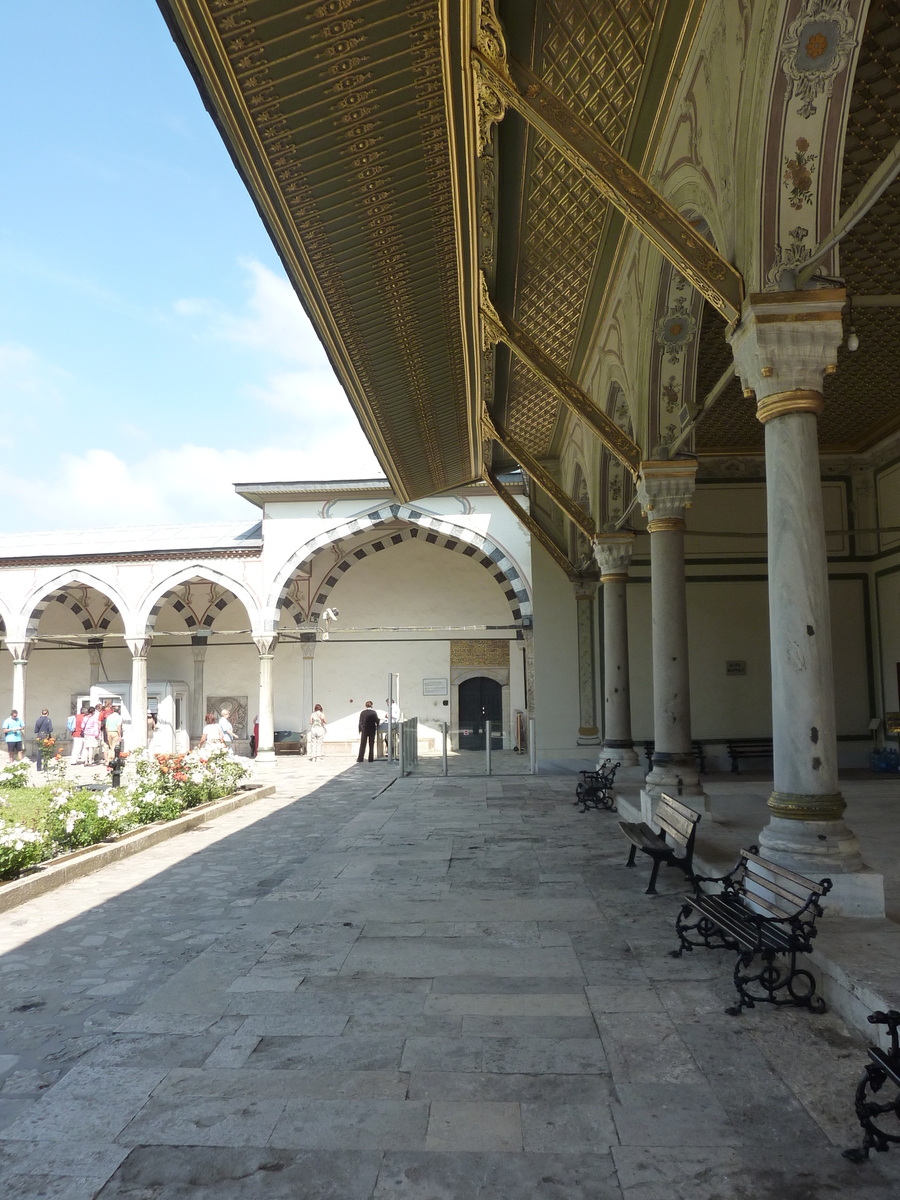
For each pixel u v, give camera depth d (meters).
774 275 4.07
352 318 5.88
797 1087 2.84
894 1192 2.26
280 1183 2.37
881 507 11.79
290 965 4.25
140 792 9.18
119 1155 2.53
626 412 8.30
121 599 19.23
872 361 9.09
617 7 4.65
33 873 6.24
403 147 4.20
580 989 3.81
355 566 21.50
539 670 12.95
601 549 9.95
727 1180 2.33
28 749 21.86
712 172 4.56
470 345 6.95
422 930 4.80
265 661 18.59
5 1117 2.78
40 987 4.09
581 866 6.40
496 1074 2.99
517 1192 2.30
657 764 7.12
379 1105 2.79
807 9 3.60
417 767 15.98
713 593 12.12
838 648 11.97
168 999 3.81
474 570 21.33
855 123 5.34
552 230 6.65
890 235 6.67
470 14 3.44
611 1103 2.77
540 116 4.09
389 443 8.88
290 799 11.73
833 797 4.07
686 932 4.61
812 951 3.52
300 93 3.59
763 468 12.23
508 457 13.18
